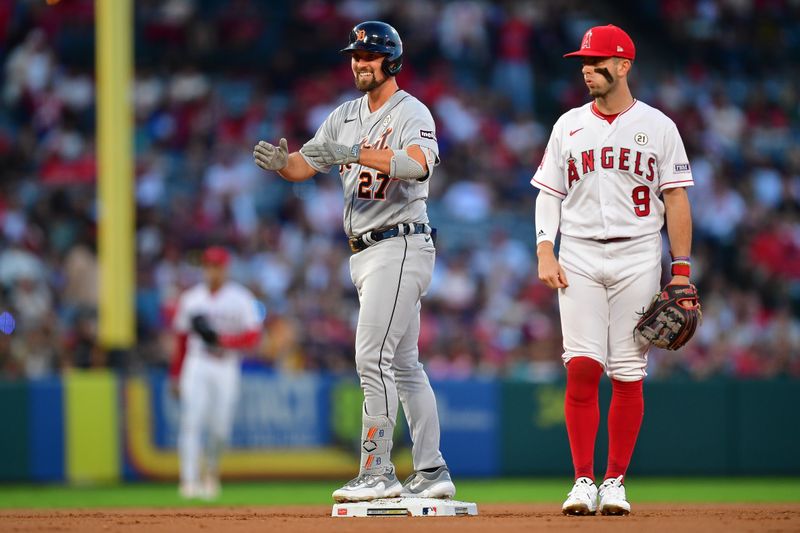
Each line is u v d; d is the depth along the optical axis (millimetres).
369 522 17562
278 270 55781
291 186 61844
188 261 55438
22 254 53969
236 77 71312
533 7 78625
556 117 74875
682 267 19656
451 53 74938
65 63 70188
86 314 52812
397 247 19797
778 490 38406
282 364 47750
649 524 17000
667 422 44188
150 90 66812
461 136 67000
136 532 16250
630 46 19625
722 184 66312
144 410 41875
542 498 34406
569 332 19953
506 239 61156
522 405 44469
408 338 20516
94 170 61938
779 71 81125
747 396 44750
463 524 17062
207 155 62719
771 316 59656
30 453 40625
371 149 19141
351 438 43562
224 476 41969
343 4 75250
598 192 19734
